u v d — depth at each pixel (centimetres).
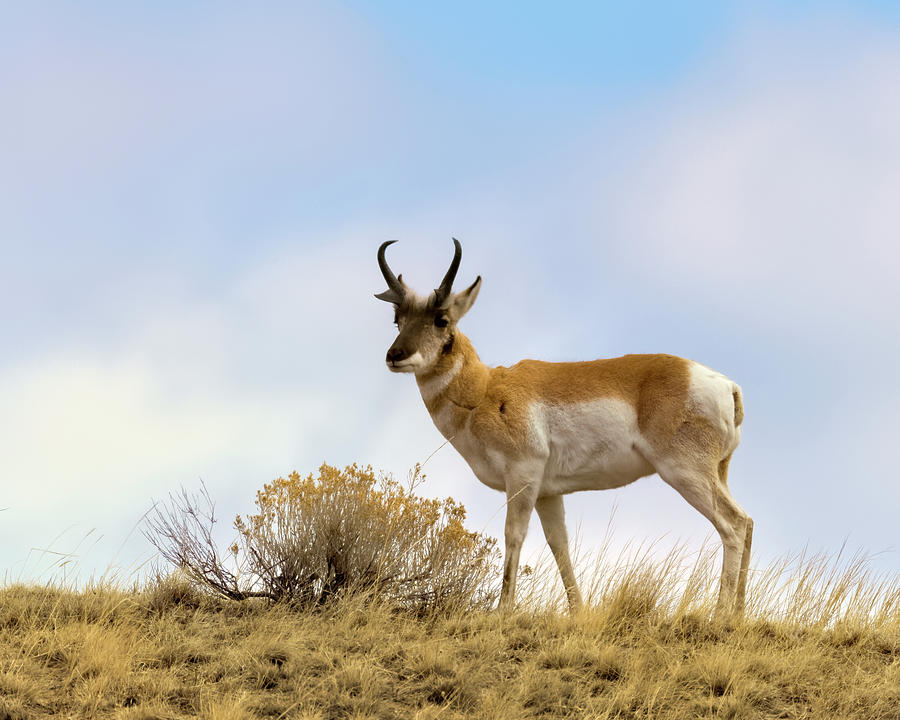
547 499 3644
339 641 2817
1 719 2242
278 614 3109
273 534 3344
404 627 3031
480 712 2367
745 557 3338
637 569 3259
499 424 3434
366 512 3362
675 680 2608
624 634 3019
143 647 2711
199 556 3353
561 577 3581
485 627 3039
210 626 2983
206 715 2275
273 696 2425
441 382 3506
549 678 2589
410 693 2489
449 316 3522
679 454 3356
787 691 2598
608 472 3478
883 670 2784
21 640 2752
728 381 3419
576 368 3538
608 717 2373
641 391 3434
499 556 3469
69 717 2281
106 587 3256
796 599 3259
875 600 3262
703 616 3108
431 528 3400
